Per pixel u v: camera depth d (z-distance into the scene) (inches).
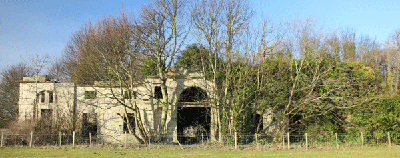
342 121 880.3
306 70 922.7
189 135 1101.1
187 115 1237.1
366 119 860.6
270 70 933.8
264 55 915.4
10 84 1688.0
